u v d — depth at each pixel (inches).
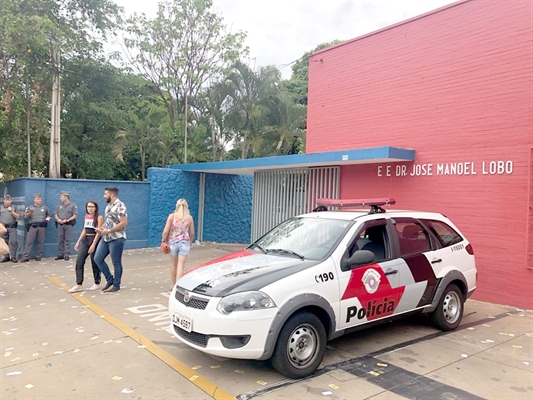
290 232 222.4
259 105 787.4
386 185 367.2
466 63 315.9
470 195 310.7
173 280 305.3
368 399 152.2
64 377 170.9
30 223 456.1
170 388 160.9
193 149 852.0
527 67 282.4
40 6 581.3
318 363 172.4
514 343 213.8
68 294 307.9
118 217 306.5
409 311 211.6
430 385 163.9
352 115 404.2
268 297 161.8
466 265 244.4
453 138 322.3
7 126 542.3
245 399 151.7
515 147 287.3
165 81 807.7
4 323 240.5
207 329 161.0
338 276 182.4
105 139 903.7
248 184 673.0
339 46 416.8
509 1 293.0
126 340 212.2
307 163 399.9
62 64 731.4
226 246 587.2
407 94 355.9
